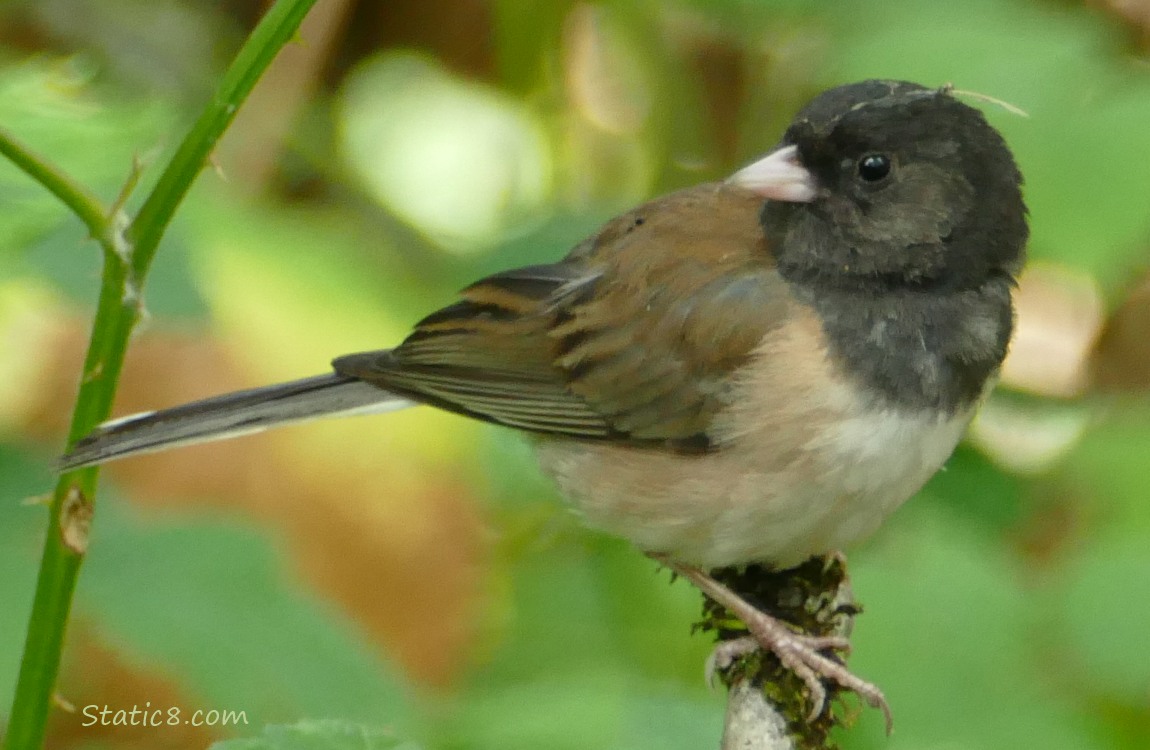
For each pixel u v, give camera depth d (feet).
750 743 20.59
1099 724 21.81
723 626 22.84
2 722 18.95
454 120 37.76
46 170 16.16
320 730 15.81
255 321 26.13
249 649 20.25
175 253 21.35
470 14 38.45
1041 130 24.67
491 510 29.09
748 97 34.86
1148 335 31.60
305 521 27.48
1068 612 22.72
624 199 36.42
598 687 22.61
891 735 21.61
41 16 34.65
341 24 36.81
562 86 37.14
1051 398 30.66
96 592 20.18
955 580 22.97
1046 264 31.22
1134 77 25.77
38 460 21.31
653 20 35.19
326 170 35.35
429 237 34.94
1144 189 23.71
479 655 28.07
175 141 23.67
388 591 27.81
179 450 27.32
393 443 28.14
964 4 27.73
